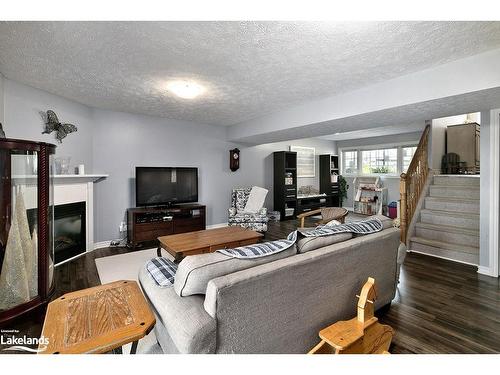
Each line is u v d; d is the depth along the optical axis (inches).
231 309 44.6
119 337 40.1
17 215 82.2
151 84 119.8
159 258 68.9
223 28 73.0
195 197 203.3
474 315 84.1
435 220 158.7
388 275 84.0
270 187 272.7
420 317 83.2
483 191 119.6
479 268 120.7
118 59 93.4
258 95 135.4
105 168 168.4
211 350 42.1
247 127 203.3
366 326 55.4
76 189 145.0
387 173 291.0
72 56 91.0
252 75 107.9
